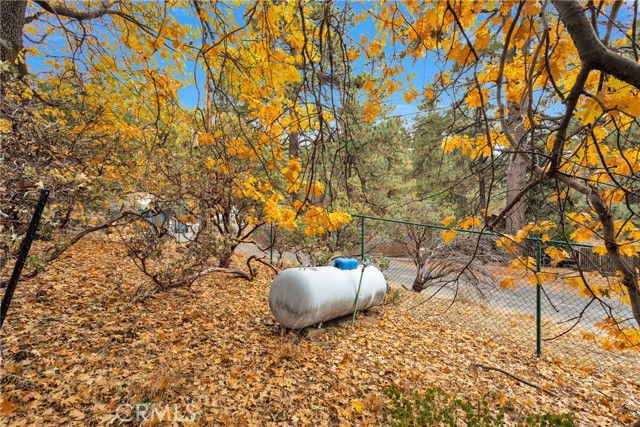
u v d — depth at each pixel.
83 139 5.35
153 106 4.83
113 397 3.15
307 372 4.11
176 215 6.39
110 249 8.95
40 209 2.06
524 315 7.26
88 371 3.52
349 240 11.15
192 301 6.18
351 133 2.39
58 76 5.02
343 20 2.05
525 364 5.05
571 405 3.90
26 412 2.81
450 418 2.75
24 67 5.54
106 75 4.72
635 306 1.65
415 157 12.73
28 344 3.86
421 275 8.88
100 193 4.25
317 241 9.20
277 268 9.37
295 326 5.10
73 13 4.52
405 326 6.33
